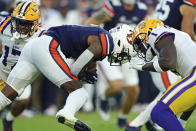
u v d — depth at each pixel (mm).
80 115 26391
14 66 15172
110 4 21375
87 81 14250
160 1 18234
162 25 13516
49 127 20844
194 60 13289
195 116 24516
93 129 20625
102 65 18688
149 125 18094
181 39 13453
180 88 12914
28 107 25672
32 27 14789
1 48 15930
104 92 23469
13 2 22828
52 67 13406
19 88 13938
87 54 13195
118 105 29109
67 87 13484
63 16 27391
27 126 21234
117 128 21109
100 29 13695
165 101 12891
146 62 13711
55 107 26391
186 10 17438
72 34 13719
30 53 13656
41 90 26234
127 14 21562
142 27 13477
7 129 17672
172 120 12750
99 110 24547
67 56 13992
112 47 13375
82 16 28000
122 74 21281
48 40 13594
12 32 15039
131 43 13672
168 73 17172
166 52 12789
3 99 13891
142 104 26953
